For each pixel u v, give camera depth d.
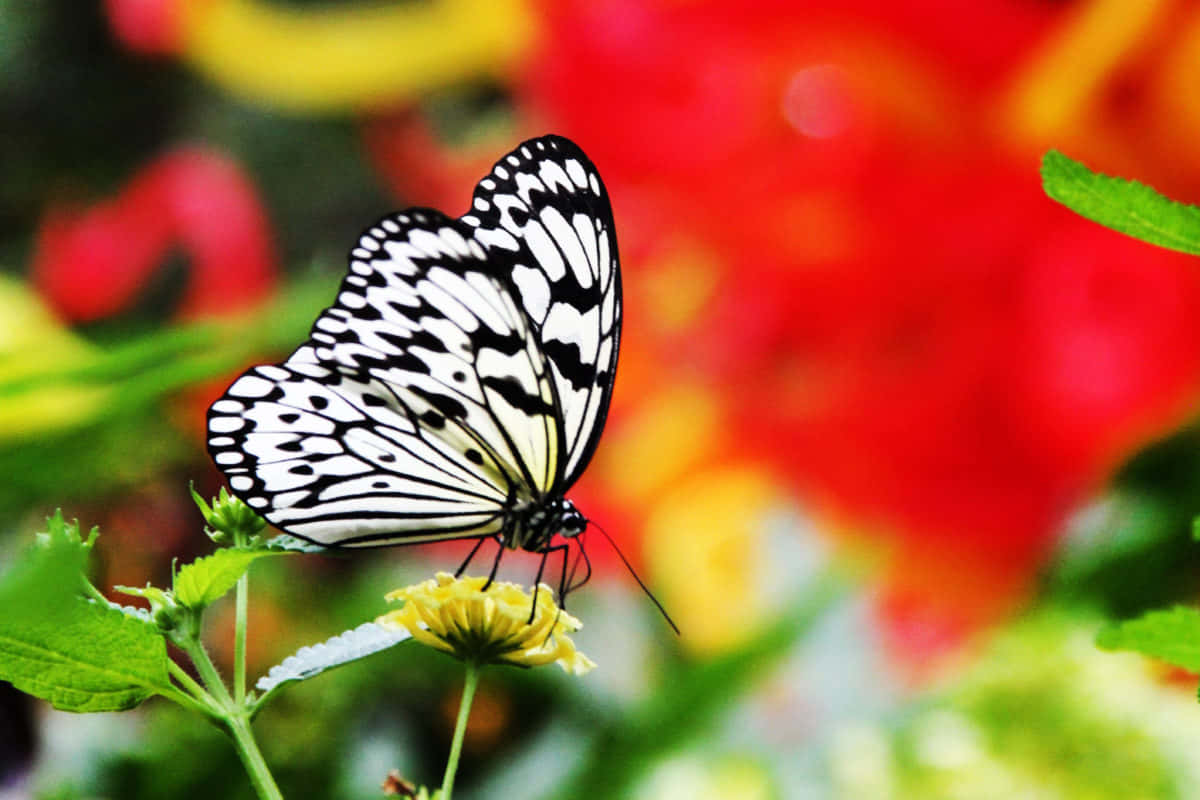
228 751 1.30
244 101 3.19
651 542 1.59
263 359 1.04
